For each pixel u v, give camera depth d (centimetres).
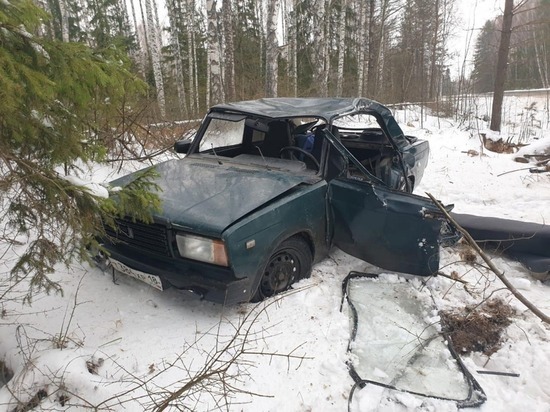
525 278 355
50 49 191
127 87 236
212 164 355
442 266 366
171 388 218
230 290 250
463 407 212
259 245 263
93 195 215
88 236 224
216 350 231
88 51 208
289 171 341
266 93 986
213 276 254
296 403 213
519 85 2802
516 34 1962
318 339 260
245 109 372
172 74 2119
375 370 238
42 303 290
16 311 281
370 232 321
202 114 877
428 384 229
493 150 965
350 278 332
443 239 346
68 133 208
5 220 357
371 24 1733
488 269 357
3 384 240
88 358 235
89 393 211
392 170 424
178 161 364
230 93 1238
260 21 2112
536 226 382
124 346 252
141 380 221
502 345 265
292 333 264
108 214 244
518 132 1288
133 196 246
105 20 1641
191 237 252
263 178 314
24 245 352
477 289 330
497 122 1216
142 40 2622
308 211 306
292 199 291
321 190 321
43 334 261
